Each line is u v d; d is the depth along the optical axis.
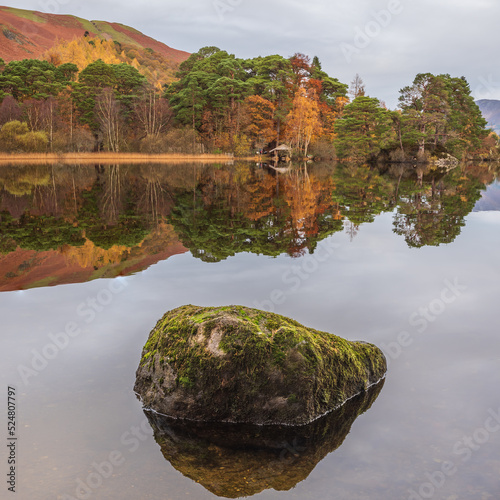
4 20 165.25
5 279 6.90
